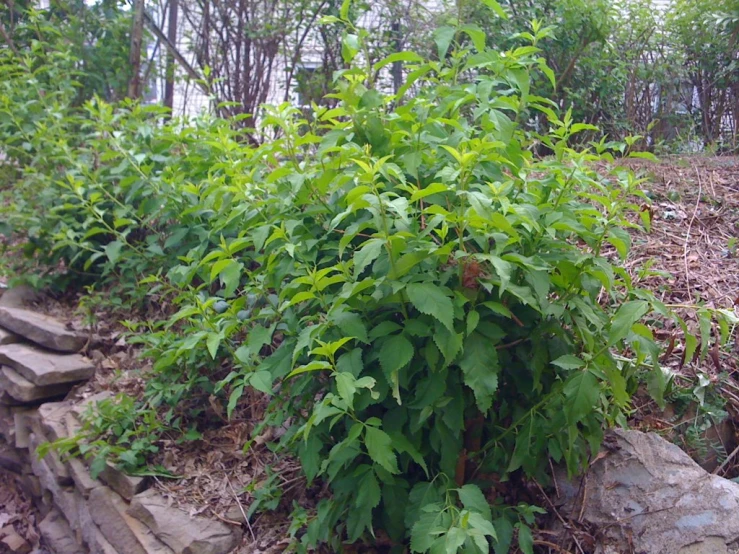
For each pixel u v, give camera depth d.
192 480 3.75
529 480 3.13
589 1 7.29
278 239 3.34
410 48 7.75
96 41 7.76
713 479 2.78
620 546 2.76
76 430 4.25
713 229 4.85
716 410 3.30
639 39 7.91
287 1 7.77
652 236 4.79
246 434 3.97
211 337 3.19
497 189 2.64
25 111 5.97
